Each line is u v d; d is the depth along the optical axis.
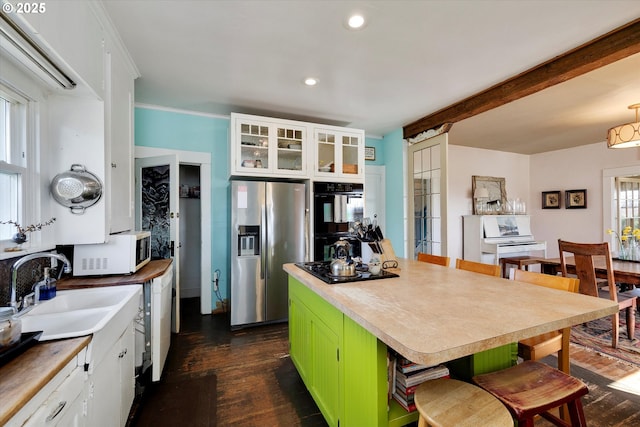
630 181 5.18
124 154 2.30
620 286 4.01
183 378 2.21
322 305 1.66
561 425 1.40
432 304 1.29
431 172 3.87
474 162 5.63
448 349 0.87
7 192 1.52
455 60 2.40
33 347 1.02
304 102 3.31
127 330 1.64
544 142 5.17
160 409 1.86
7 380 0.82
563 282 1.62
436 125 3.66
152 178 3.19
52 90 1.68
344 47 2.21
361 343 1.26
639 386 2.08
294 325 2.20
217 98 3.18
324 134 3.68
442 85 2.88
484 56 2.34
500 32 2.03
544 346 1.63
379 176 4.81
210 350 2.68
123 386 1.55
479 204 5.54
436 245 3.78
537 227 6.05
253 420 1.77
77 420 1.02
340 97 3.17
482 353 1.35
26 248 1.51
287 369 2.35
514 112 3.62
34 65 1.36
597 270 3.00
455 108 3.35
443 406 1.04
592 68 2.23
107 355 1.30
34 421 0.78
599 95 3.07
